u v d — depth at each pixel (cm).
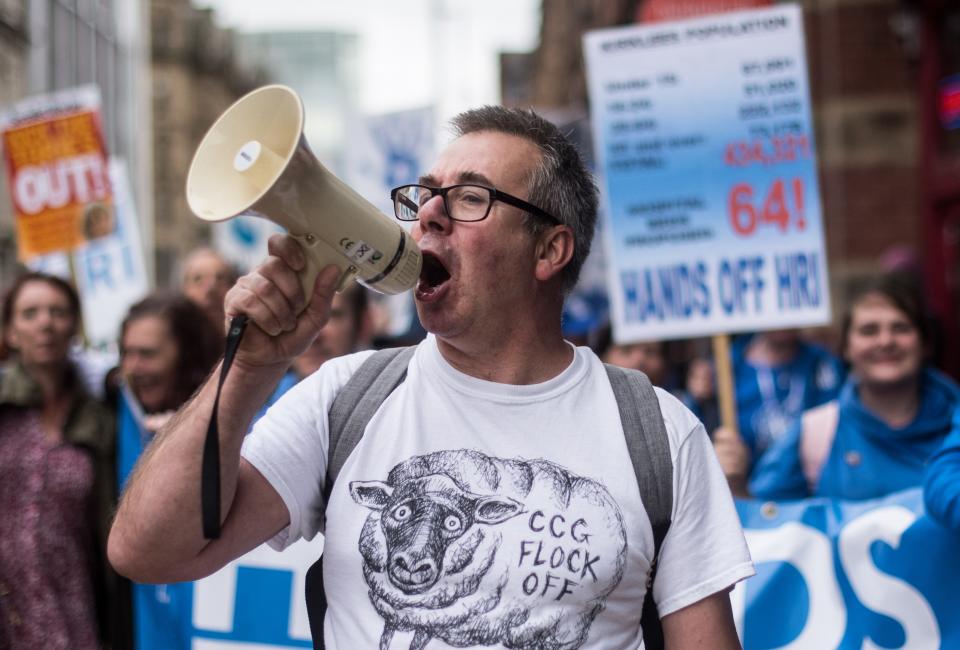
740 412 503
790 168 365
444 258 178
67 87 1437
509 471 171
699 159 370
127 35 1791
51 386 351
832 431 348
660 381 480
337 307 400
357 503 171
